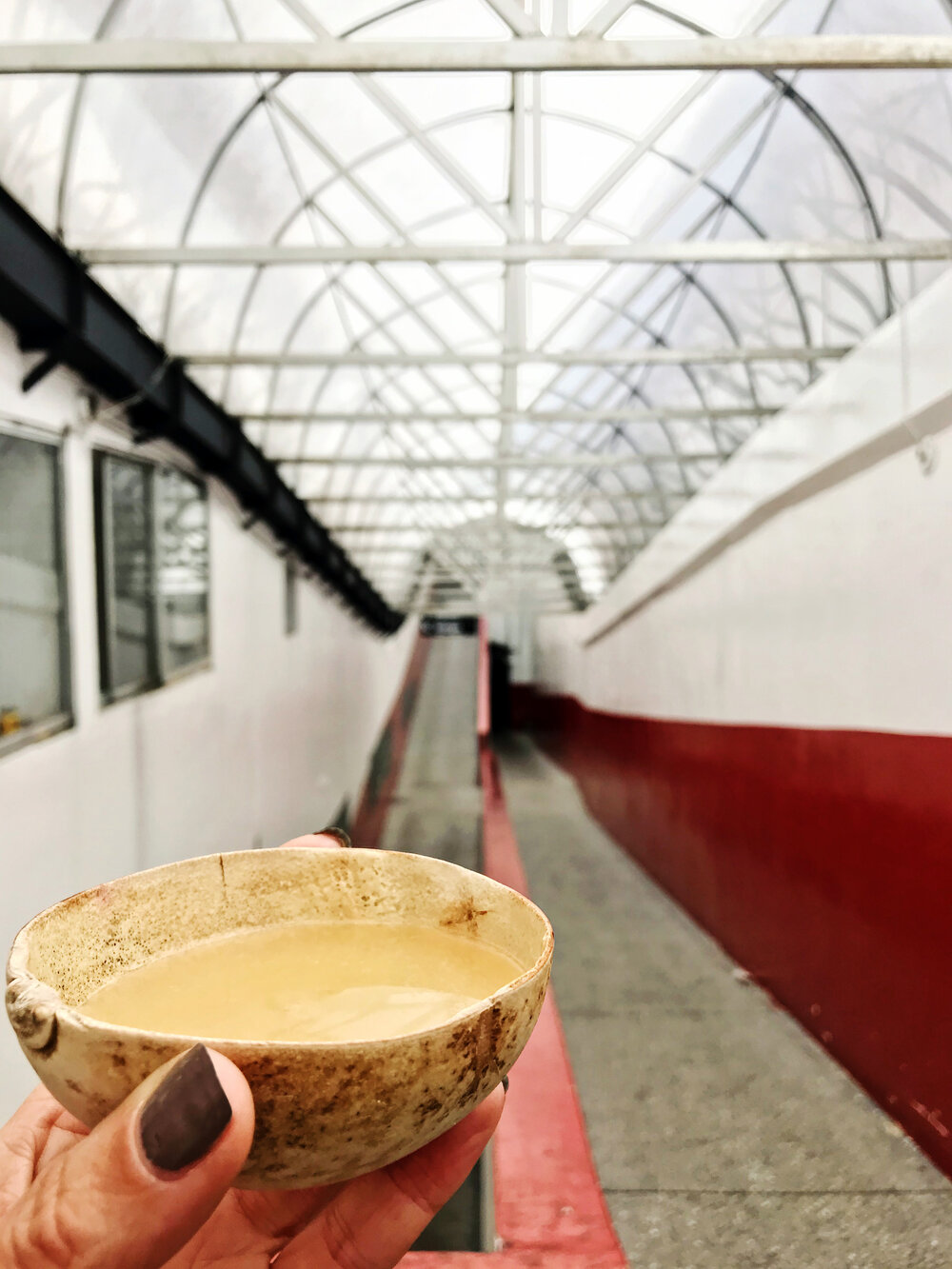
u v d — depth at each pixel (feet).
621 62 6.84
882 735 11.17
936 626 9.86
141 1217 1.20
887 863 11.02
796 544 14.44
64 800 11.48
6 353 10.44
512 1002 1.36
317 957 1.84
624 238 20.45
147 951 1.87
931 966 9.96
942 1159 9.70
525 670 82.58
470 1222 9.51
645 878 26.50
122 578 14.49
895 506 10.76
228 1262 2.28
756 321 19.52
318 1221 2.17
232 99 13.41
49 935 1.65
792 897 14.46
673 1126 11.10
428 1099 1.25
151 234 13.92
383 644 53.42
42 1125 2.35
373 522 40.50
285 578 27.40
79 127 10.68
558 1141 8.98
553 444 36.94
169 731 16.35
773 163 15.24
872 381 11.11
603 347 25.77
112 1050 1.22
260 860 2.16
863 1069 11.72
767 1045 13.42
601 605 38.42
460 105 16.02
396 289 21.47
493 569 44.86
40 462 11.41
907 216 12.75
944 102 10.89
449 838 37.14
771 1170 10.00
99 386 12.91
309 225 18.69
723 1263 8.41
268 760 24.79
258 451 21.29
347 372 26.96
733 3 12.62
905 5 10.77
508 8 6.88
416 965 1.78
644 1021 14.61
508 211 19.17
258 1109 1.17
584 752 44.27
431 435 35.83
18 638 10.60
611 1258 6.98
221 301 17.46
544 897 23.90
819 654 13.37
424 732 59.57
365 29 13.37
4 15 8.74
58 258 10.68
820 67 6.85
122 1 10.05
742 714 17.51
